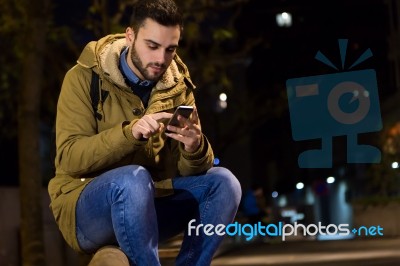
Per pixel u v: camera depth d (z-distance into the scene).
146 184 3.29
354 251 18.52
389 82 30.95
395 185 26.11
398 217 24.91
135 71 3.54
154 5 3.39
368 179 28.92
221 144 27.52
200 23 16.70
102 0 14.20
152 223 3.30
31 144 13.46
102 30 14.59
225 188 3.64
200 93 27.48
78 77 3.55
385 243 20.55
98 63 3.54
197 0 16.09
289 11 31.22
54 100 18.44
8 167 20.12
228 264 17.66
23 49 13.44
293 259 17.59
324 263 15.88
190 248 3.70
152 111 3.58
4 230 14.60
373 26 31.08
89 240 3.51
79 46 16.52
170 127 3.43
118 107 3.56
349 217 30.88
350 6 31.22
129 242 3.27
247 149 41.75
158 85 3.60
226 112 28.06
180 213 3.71
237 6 17.06
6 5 14.12
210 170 3.72
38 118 13.55
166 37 3.40
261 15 32.00
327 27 30.69
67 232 3.53
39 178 13.53
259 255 19.58
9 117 18.92
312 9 31.09
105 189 3.29
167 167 4.10
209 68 19.00
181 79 3.69
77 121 3.50
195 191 3.67
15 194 15.19
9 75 17.78
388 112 30.39
